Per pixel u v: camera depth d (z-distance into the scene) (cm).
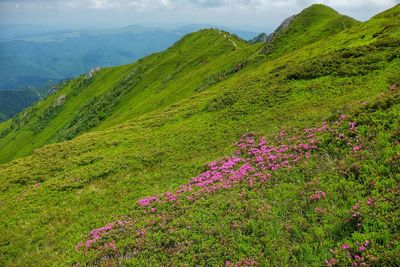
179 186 2773
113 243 2055
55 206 3312
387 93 2583
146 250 1850
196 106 5703
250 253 1559
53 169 4500
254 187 2128
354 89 3794
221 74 9856
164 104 10594
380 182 1662
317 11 10456
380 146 1942
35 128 19488
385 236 1334
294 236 1585
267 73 6012
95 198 3228
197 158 3541
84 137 5916
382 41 4900
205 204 2131
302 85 4584
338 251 1353
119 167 3928
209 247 1694
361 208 1523
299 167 2139
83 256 2050
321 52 6125
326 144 2258
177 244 1805
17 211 3394
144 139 4794
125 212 2625
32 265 2334
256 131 3584
